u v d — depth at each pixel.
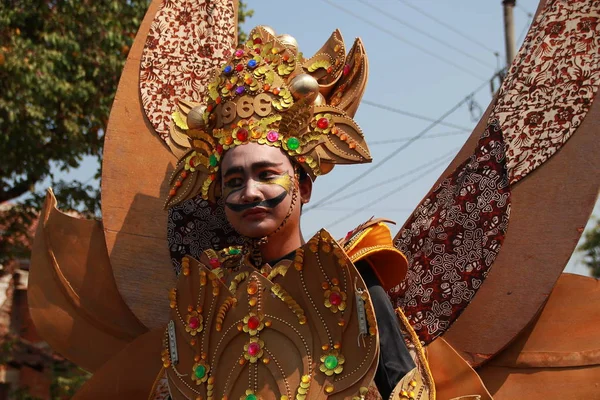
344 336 2.36
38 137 8.25
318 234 2.35
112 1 8.34
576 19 2.91
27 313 12.47
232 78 2.62
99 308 3.06
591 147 2.77
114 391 2.90
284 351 2.40
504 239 2.81
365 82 2.74
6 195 8.93
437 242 2.91
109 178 3.16
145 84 3.28
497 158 2.90
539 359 2.71
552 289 2.71
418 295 2.89
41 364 10.73
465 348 2.78
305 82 2.55
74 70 8.26
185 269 2.59
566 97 2.85
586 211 2.71
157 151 3.21
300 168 2.62
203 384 2.50
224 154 2.60
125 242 3.11
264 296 2.46
